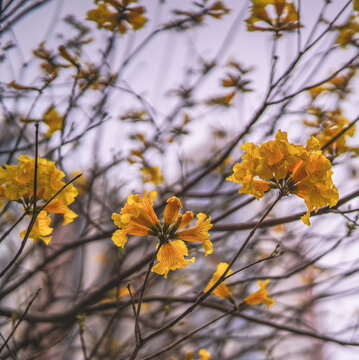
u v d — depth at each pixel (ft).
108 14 10.07
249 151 6.68
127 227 6.89
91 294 11.34
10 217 12.45
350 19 10.55
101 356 12.76
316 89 11.78
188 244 10.38
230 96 13.25
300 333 10.33
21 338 12.96
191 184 11.72
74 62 9.72
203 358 10.71
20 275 11.99
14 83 10.19
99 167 13.35
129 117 13.02
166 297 11.59
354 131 10.05
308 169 6.44
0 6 10.14
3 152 10.03
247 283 14.64
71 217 7.81
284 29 10.12
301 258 14.38
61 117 11.21
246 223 10.73
